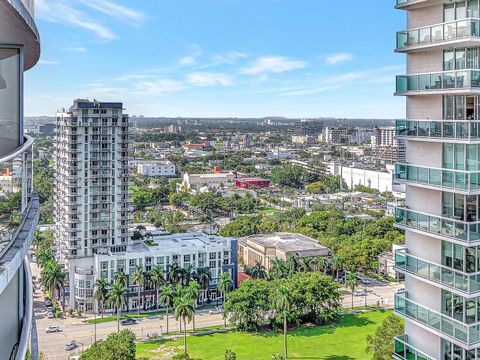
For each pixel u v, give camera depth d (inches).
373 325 4212.6
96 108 4945.9
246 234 7377.0
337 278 5531.5
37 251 6003.9
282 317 3986.2
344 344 3782.0
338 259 5349.4
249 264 6235.2
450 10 1403.8
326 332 4055.1
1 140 553.6
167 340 3909.9
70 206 4891.7
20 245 518.3
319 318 4237.2
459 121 1321.4
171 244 5226.4
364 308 4662.9
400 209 1547.7
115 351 3134.8
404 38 1482.5
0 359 541.3
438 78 1384.1
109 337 3356.3
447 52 1423.5
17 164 535.5
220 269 5078.7
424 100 1485.0
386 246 6028.5
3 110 555.8
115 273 4461.1
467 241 1315.2
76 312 4633.4
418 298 1513.3
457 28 1316.4
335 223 7337.6
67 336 4037.9
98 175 4982.8
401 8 1486.2
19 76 571.8
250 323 4074.8
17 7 464.8
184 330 3745.1
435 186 1398.9
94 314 4601.4
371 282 5561.0
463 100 1387.8
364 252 5615.2
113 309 4660.4
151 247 5078.7
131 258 4761.3
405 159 1574.8
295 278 4382.4
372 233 6786.4
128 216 5132.9
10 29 515.5
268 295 4087.1
